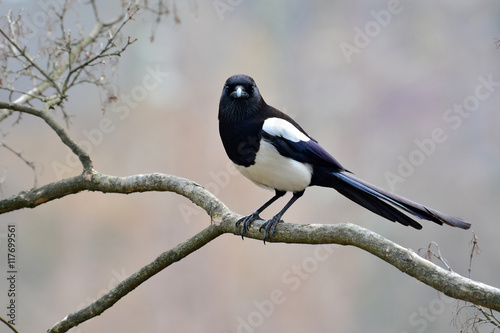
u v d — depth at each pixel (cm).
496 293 393
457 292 405
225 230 555
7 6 853
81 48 702
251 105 634
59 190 604
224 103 640
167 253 551
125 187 586
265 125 631
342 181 643
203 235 555
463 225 535
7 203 609
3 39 680
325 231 500
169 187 578
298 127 664
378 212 640
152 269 551
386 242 447
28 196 607
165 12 725
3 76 736
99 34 711
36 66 640
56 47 674
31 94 644
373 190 618
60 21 730
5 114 679
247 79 632
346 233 476
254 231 561
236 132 636
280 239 546
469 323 497
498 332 1083
